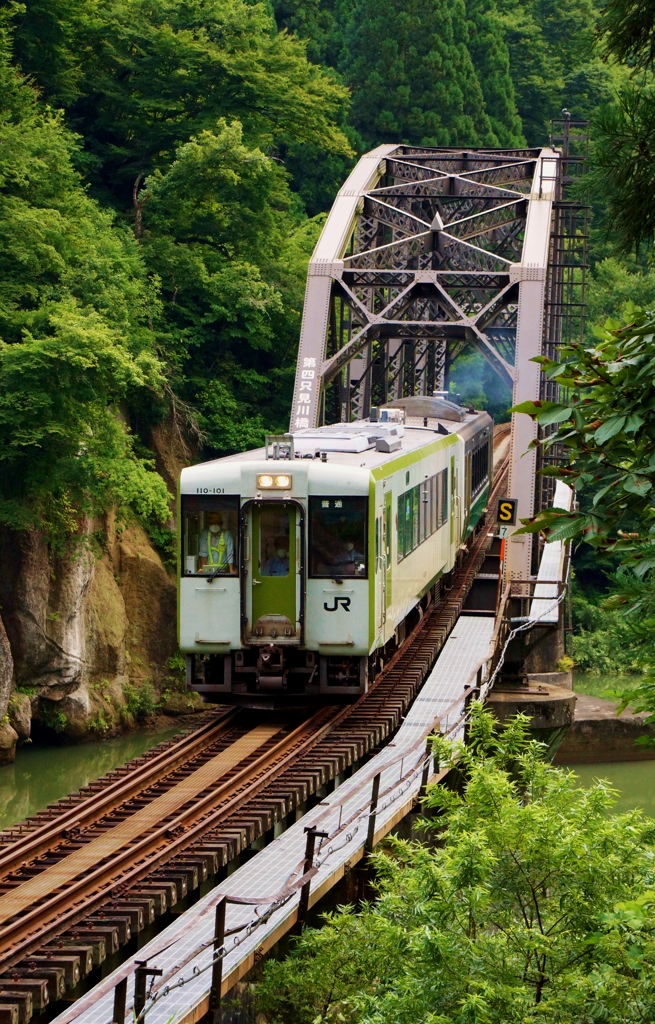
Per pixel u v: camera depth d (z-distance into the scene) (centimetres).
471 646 4628
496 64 12425
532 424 5853
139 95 8769
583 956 1811
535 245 6397
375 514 3428
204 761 3172
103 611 6631
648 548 1402
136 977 1770
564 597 5425
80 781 5653
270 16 11781
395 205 7462
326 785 3259
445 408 5844
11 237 6344
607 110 1636
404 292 6231
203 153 8119
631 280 10831
